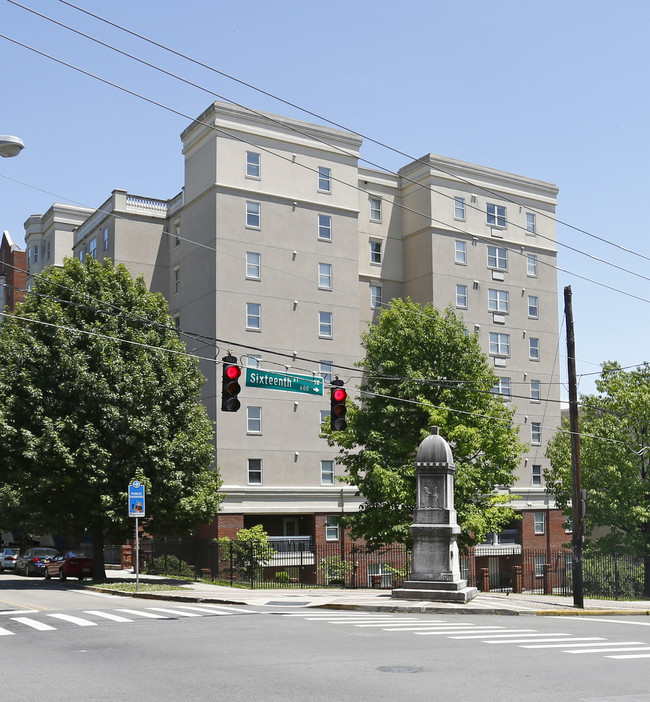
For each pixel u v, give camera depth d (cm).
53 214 6469
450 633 1780
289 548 4741
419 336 3725
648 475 4403
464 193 5762
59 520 3659
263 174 4984
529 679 1193
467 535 3734
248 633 1733
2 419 3397
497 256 5862
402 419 3681
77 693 1059
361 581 4841
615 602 3428
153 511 3622
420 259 5647
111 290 3778
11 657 1382
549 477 4697
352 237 5241
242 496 4678
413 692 1078
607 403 4519
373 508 3653
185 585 3438
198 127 5025
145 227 5472
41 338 3609
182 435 3641
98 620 2002
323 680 1164
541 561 5694
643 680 1199
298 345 4959
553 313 6091
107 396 3481
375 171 5741
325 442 5000
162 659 1356
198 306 4928
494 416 3672
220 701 1010
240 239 4862
